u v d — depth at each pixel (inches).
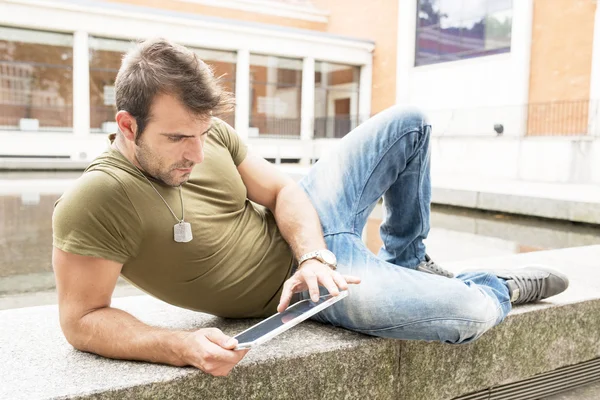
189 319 71.2
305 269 61.7
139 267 58.7
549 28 625.0
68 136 738.2
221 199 64.3
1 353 58.5
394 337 63.4
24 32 716.0
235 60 853.2
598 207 263.6
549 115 613.9
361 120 936.9
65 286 55.0
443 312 60.6
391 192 75.8
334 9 1035.3
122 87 51.3
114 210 53.7
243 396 56.8
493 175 565.9
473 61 728.3
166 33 776.9
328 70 949.8
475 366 72.8
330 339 64.1
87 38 737.0
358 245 66.9
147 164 54.1
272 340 63.3
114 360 56.5
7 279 148.0
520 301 77.0
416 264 80.0
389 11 893.8
